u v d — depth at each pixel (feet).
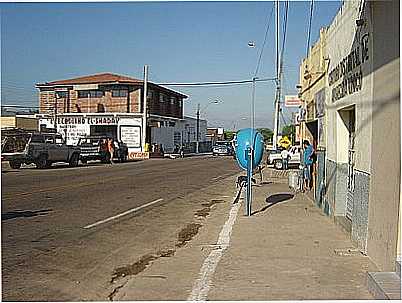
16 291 24.73
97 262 30.50
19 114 224.53
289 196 64.59
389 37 25.45
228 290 23.99
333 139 44.62
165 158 199.31
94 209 52.03
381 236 26.68
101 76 212.23
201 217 48.01
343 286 24.26
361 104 32.01
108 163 150.51
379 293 21.70
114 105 202.08
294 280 25.40
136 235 39.01
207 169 125.29
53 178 88.28
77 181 82.64
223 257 30.71
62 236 37.93
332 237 36.47
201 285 24.94
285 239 35.88
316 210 51.16
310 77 62.90
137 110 200.85
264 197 63.72
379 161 27.27
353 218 34.22
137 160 176.45
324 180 49.42
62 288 25.25
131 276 27.22
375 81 28.22
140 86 201.16
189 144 269.85
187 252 32.89
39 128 196.34
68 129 200.03
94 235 38.55
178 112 258.16
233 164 151.12
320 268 27.63
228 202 59.00
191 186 79.77
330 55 46.85
